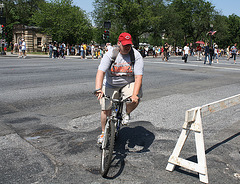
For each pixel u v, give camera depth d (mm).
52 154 3285
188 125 2910
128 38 3074
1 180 2625
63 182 2639
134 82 3461
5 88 7387
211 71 14445
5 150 3332
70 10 42812
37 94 6750
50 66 14383
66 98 6426
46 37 43062
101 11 44750
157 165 3115
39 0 56219
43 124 4441
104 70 3203
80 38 43625
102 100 3377
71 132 4109
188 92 7820
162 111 5574
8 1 54969
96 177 2770
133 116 5145
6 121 4516
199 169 2781
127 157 3307
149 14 42625
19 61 17859
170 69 14805
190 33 65312
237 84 9758
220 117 5352
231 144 3918
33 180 2650
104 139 2945
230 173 3006
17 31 40906
